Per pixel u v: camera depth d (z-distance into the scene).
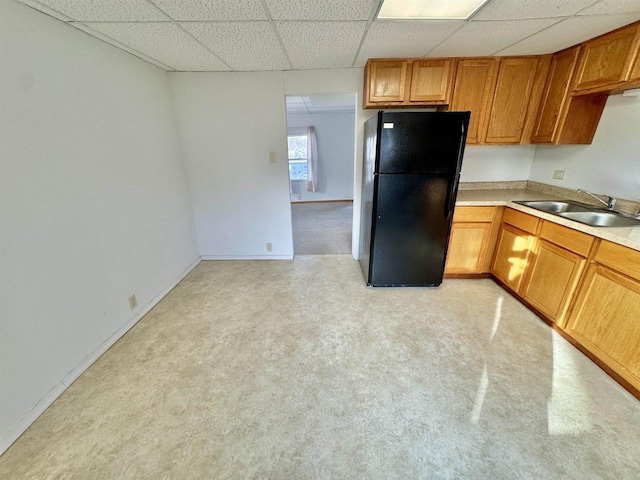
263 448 1.38
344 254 3.89
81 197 1.85
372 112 3.05
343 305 2.62
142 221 2.50
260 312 2.54
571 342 2.04
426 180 2.50
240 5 1.54
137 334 2.24
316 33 1.96
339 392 1.69
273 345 2.11
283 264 3.57
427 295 2.75
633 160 2.12
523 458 1.31
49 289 1.63
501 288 2.84
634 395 1.61
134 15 1.64
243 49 2.26
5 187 1.41
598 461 1.29
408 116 2.31
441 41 2.16
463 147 2.39
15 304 1.45
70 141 1.77
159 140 2.77
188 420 1.53
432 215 2.61
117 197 2.19
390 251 2.74
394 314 2.46
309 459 1.33
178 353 2.03
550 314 2.20
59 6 1.51
